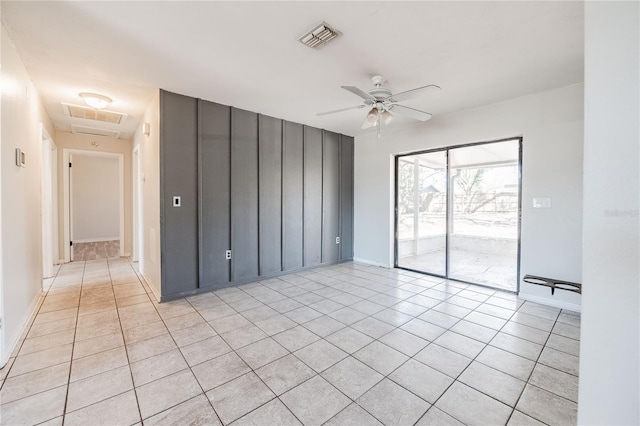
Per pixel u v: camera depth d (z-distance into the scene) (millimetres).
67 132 5164
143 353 2199
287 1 1830
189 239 3543
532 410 1620
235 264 3984
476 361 2115
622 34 971
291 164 4633
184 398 1708
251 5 1871
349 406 1650
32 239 2982
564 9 1896
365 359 2139
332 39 2271
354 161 5656
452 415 1583
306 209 4863
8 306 2174
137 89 3291
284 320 2830
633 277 961
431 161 4816
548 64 2658
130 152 5777
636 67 947
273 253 4426
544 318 2887
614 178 988
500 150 4332
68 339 2404
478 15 1967
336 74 2896
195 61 2633
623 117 969
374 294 3623
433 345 2348
